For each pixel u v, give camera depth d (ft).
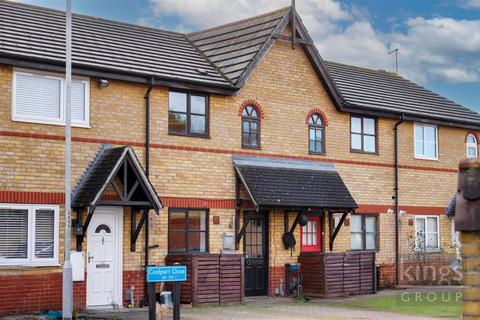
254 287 63.82
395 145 76.64
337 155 71.15
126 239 55.93
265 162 64.95
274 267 64.85
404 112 76.48
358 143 73.61
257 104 65.10
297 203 62.90
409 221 77.00
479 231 16.56
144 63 59.21
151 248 57.16
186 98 60.59
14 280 49.93
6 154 50.47
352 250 71.61
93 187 52.08
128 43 63.16
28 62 51.24
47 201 51.83
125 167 52.90
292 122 67.62
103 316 49.75
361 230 72.90
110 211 55.36
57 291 51.85
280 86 67.05
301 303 59.67
